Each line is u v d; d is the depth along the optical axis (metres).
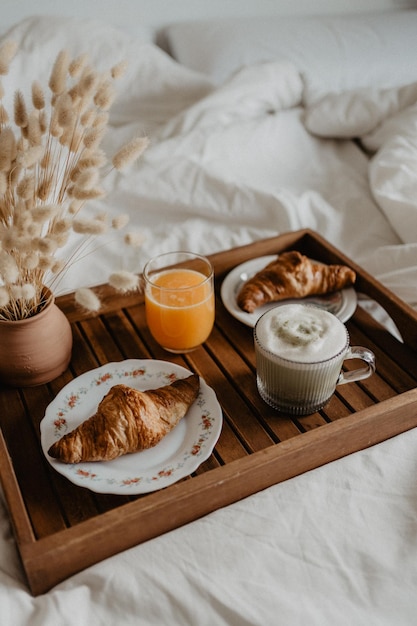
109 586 0.69
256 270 1.16
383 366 0.97
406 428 0.89
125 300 1.10
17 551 0.76
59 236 0.78
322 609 0.68
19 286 0.78
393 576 0.71
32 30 1.69
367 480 0.80
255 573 0.71
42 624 0.65
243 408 0.90
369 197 1.50
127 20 1.96
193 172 1.50
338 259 1.15
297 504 0.77
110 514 0.70
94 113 0.81
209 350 1.01
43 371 0.92
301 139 1.67
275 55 1.82
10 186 0.76
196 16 2.03
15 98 0.77
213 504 0.77
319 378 0.82
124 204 1.50
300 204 1.44
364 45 1.86
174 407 0.84
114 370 0.94
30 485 0.79
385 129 1.64
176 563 0.71
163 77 1.73
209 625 0.67
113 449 0.78
